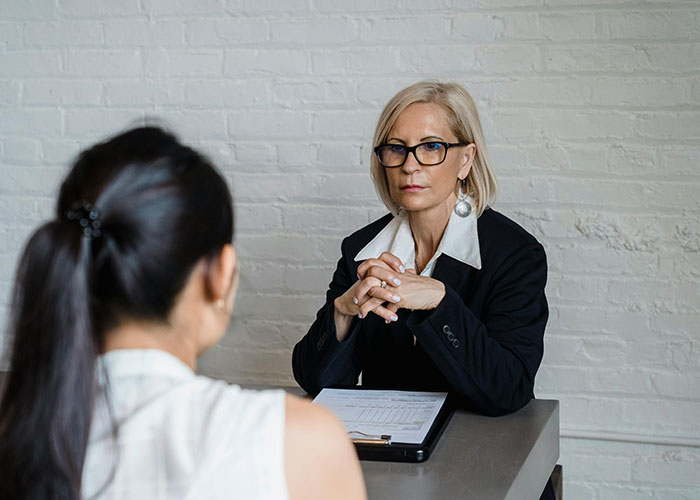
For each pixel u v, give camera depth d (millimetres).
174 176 758
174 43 2539
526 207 2359
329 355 1767
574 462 2428
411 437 1483
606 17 2258
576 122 2305
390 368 1875
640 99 2266
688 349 2322
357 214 2479
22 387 707
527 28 2307
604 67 2275
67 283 705
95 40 2588
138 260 729
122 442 726
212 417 742
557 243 2355
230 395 770
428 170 1778
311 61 2453
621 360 2361
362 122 2443
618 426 2383
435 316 1636
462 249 1841
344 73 2438
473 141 1848
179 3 2523
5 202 2689
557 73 2303
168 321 766
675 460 2361
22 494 697
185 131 2557
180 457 718
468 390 1658
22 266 725
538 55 2307
